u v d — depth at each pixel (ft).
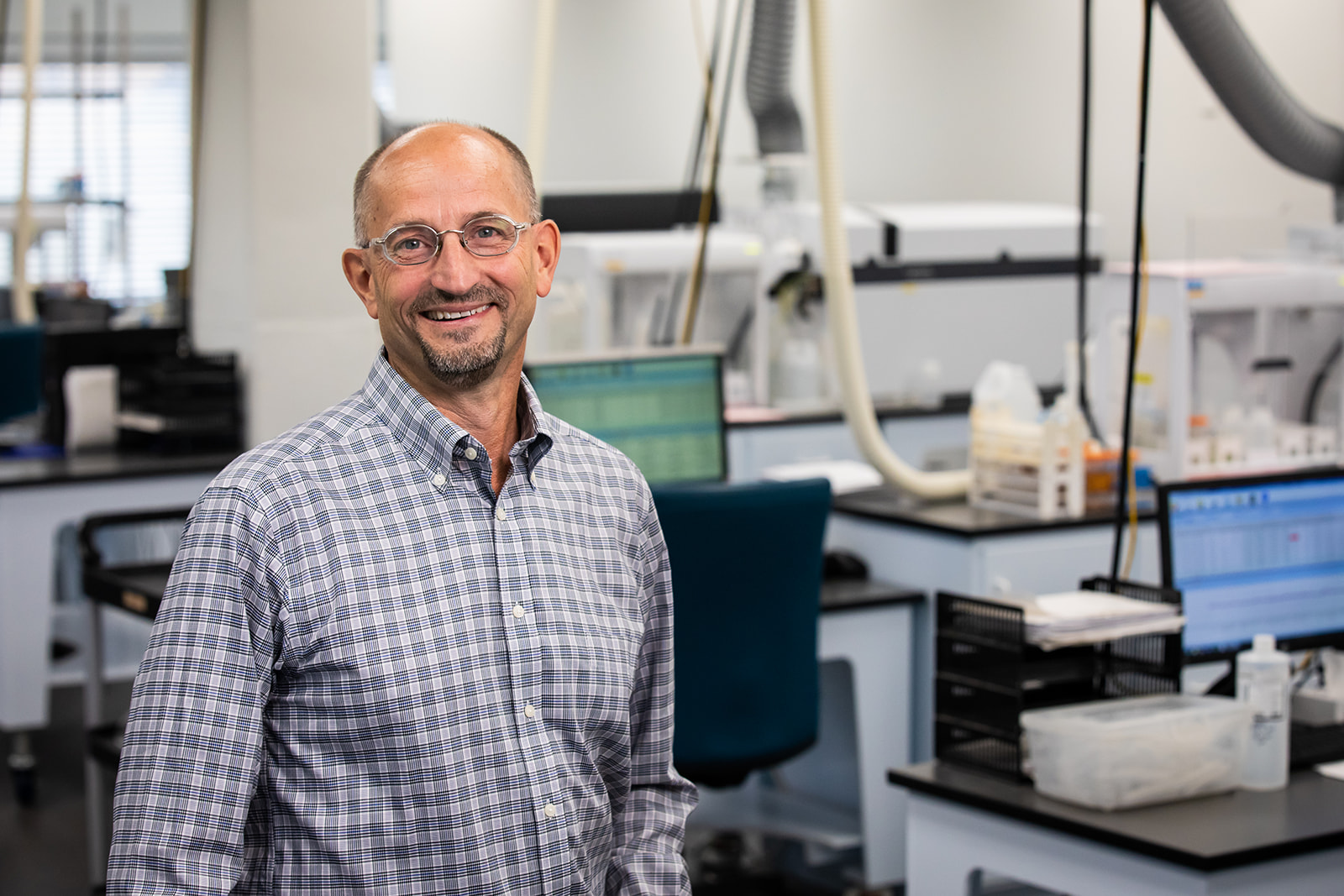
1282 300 11.03
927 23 23.58
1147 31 7.93
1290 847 6.05
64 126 31.48
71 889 10.96
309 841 4.02
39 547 13.67
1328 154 13.65
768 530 8.72
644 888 4.61
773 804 11.59
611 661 4.42
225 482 4.01
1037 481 10.92
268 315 13.26
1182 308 10.73
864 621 10.50
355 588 4.03
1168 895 6.07
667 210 18.90
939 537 10.68
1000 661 7.01
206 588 3.92
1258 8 19.01
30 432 16.39
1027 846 6.63
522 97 23.58
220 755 3.88
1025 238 18.58
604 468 4.73
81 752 14.42
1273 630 8.03
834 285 11.56
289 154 13.14
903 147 23.80
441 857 4.06
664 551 4.86
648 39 23.84
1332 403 11.93
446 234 4.18
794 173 18.83
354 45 13.25
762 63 18.15
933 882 7.15
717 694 8.90
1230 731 6.73
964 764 7.22
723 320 17.20
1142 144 8.05
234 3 13.99
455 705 4.09
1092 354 11.55
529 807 4.17
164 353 15.35
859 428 11.61
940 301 18.15
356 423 4.28
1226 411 11.56
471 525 4.25
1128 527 10.91
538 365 11.06
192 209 15.16
